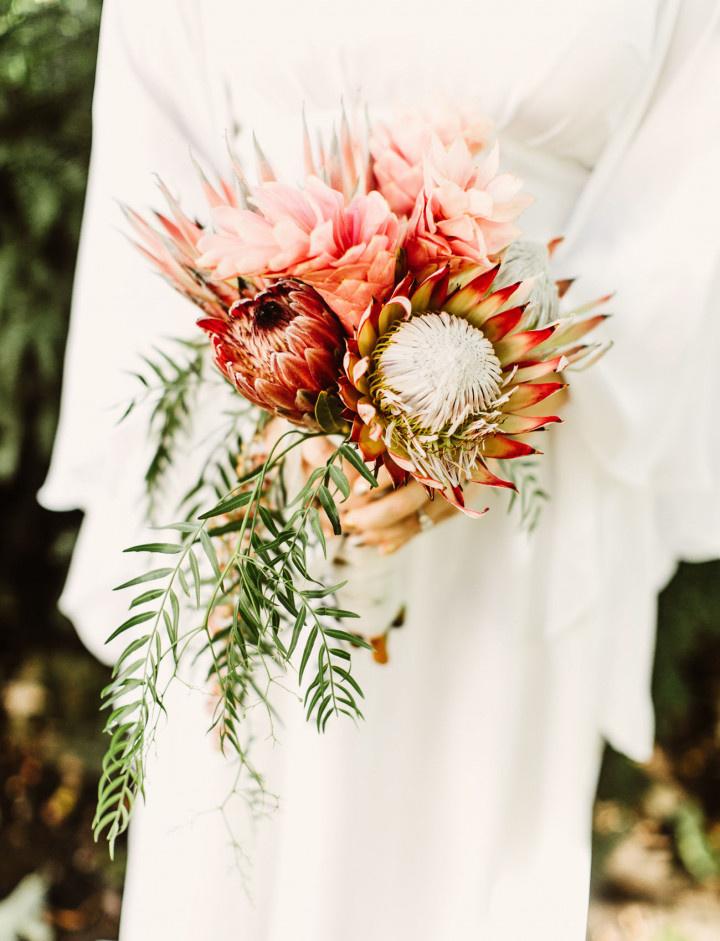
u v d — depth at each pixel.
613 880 1.71
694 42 0.82
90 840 1.67
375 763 0.90
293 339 0.66
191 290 0.75
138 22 0.88
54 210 1.41
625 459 0.86
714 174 0.83
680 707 1.66
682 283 0.83
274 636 0.68
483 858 0.93
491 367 0.66
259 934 0.92
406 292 0.65
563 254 0.86
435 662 0.92
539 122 0.84
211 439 0.90
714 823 1.82
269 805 0.83
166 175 0.88
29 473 1.68
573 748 0.95
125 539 0.97
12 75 1.40
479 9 0.81
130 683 0.66
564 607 0.91
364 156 0.70
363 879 0.91
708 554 1.06
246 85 0.85
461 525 0.90
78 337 0.96
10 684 1.75
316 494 0.69
